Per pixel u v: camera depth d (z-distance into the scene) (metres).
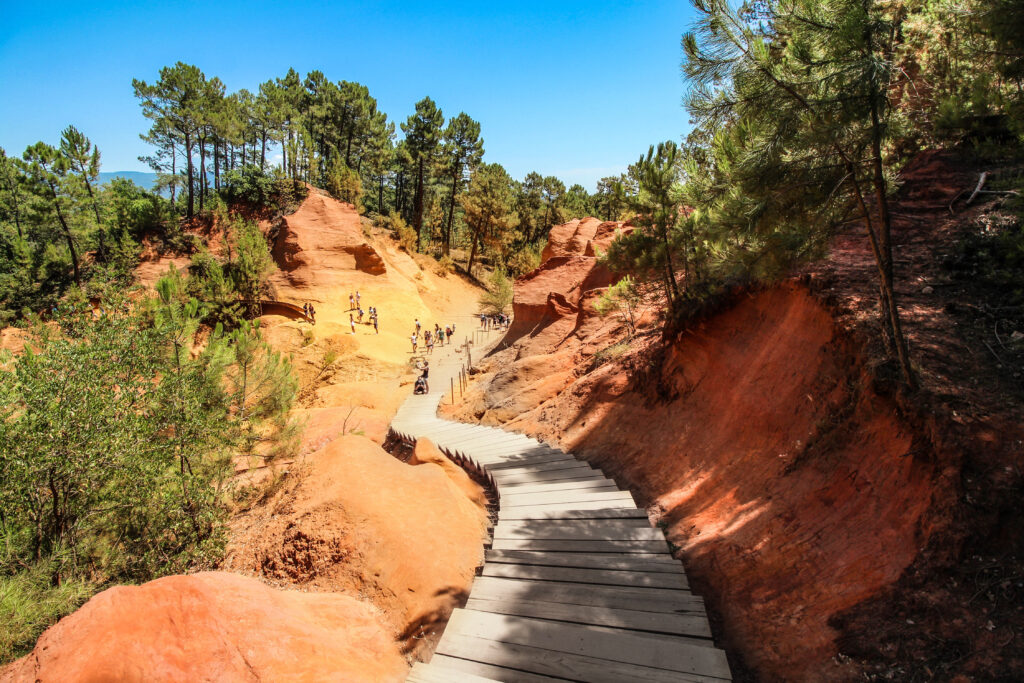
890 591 5.02
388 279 49.69
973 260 8.25
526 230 81.81
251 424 11.76
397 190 83.94
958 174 10.77
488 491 11.62
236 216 51.84
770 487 7.88
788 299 10.31
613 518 8.97
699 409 11.56
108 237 49.06
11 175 50.69
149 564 9.18
